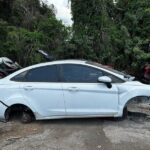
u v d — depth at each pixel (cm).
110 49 1270
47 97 699
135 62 1246
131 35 1364
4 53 1392
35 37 1358
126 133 636
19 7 1869
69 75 703
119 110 683
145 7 1364
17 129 693
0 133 675
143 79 1047
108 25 1311
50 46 1383
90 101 684
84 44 1245
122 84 689
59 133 656
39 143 607
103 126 684
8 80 728
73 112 691
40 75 716
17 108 723
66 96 691
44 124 715
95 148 570
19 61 1349
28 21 1773
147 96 681
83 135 636
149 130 653
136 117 740
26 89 707
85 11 1288
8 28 1552
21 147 591
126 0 1448
